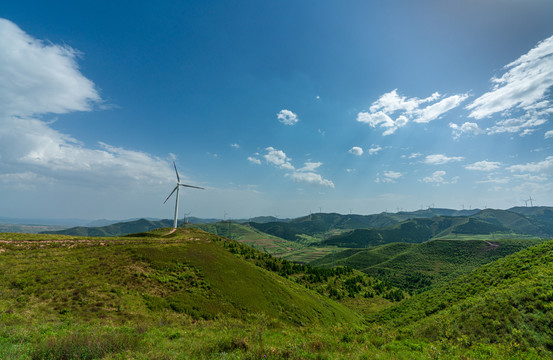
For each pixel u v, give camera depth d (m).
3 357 13.72
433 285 188.62
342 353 18.20
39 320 26.25
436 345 23.81
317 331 28.59
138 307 35.75
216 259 71.19
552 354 21.19
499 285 43.69
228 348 17.36
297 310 63.69
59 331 22.14
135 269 48.28
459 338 27.36
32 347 15.43
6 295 30.25
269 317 49.97
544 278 33.38
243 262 88.25
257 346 17.22
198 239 98.44
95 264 46.09
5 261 40.66
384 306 126.62
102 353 15.34
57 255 47.41
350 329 28.92
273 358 15.26
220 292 51.12
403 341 24.98
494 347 23.48
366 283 166.00
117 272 44.97
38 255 45.84
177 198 125.00
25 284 33.88
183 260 59.94
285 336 24.14
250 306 51.19
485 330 27.84
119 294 37.59
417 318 56.06
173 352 15.91
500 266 55.41
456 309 39.22
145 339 20.12
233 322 37.81
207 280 54.06
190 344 18.84
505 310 29.06
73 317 28.73
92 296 35.00
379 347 22.59
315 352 17.69
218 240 126.75
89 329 23.92
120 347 16.41
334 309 90.12
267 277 79.50
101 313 31.48
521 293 30.38
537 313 26.12
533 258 48.97
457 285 62.69
